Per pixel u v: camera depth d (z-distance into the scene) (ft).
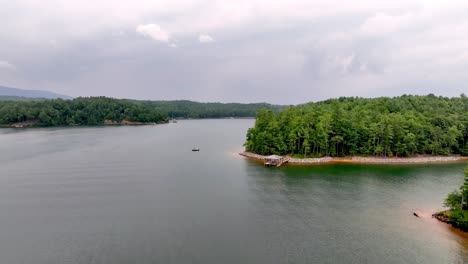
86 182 320.70
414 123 465.47
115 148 560.20
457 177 344.49
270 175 355.15
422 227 209.87
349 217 227.81
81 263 166.09
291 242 189.67
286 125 475.31
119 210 241.55
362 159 443.32
